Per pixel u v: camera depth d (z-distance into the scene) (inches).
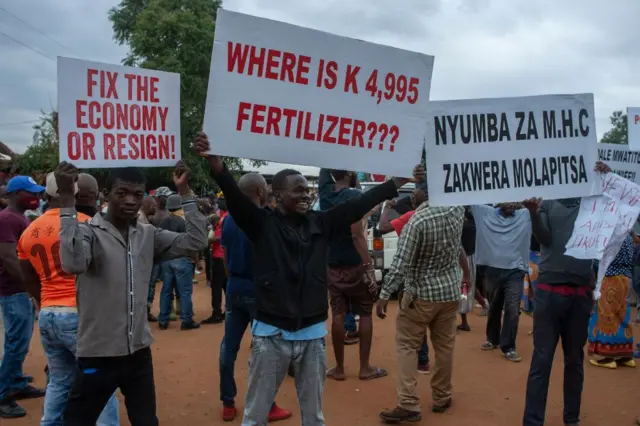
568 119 160.1
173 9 1158.3
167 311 343.9
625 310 250.2
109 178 125.8
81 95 129.2
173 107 138.5
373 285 226.1
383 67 138.9
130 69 133.4
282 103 132.7
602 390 219.6
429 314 184.5
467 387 223.9
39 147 1072.8
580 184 161.3
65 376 151.6
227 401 189.3
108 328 120.3
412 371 186.4
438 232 179.6
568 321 172.7
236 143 130.0
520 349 282.7
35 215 362.9
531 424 169.6
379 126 139.9
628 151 203.2
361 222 220.1
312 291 128.5
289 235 128.4
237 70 129.4
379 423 187.0
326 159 136.9
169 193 378.9
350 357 267.9
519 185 158.9
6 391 191.8
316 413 131.9
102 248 121.7
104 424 152.0
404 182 143.9
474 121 156.3
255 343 128.2
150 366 128.3
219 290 358.9
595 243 158.2
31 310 196.1
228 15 128.0
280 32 131.2
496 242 263.0
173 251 134.2
